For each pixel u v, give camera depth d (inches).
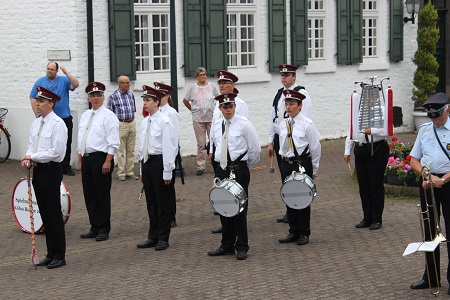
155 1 719.1
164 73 726.5
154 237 434.9
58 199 396.8
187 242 443.2
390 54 902.4
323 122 850.1
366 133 446.9
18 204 472.4
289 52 813.9
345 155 462.6
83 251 430.6
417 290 342.6
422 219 337.1
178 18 728.3
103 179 453.1
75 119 670.5
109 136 453.1
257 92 788.6
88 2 661.3
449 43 984.3
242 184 407.8
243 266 388.5
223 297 339.6
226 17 759.1
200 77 649.6
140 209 528.1
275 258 402.0
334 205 526.6
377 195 454.6
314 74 836.0
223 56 758.5
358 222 476.7
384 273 369.1
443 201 336.2
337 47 852.6
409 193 536.4
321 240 436.5
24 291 358.3
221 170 409.4
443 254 396.8
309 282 358.0
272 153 490.3
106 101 687.1
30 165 386.0
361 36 871.7
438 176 334.3
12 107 716.7
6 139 712.4
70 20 671.8
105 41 685.3
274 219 494.0
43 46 694.5
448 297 333.1
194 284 360.5
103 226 455.2
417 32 916.0
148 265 396.5
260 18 789.9
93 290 356.2
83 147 454.6
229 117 406.0
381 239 433.7
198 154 647.1
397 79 914.1
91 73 666.2
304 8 816.9
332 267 381.4
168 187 429.1
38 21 695.1
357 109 454.9
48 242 400.8
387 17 899.4
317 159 435.2
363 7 882.8
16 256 424.2
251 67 790.5
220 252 411.2
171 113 454.6
